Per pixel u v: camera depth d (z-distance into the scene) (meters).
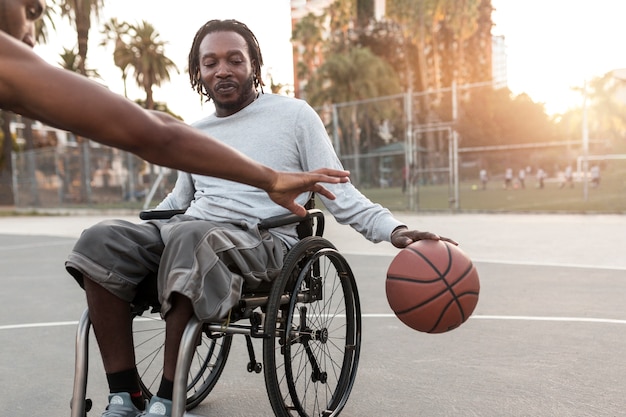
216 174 1.18
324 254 2.53
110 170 24.77
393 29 50.78
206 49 2.71
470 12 36.34
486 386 3.20
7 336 4.58
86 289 2.14
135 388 2.22
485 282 6.22
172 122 1.08
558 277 6.39
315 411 2.92
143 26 41.12
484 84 16.59
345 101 41.53
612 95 18.31
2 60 0.91
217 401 3.16
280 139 2.70
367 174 19.89
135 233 2.17
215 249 2.09
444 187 20.20
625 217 13.93
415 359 3.71
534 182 26.27
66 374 3.63
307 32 48.97
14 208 31.31
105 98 0.98
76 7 25.50
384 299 5.58
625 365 3.48
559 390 3.11
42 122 0.99
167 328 2.03
